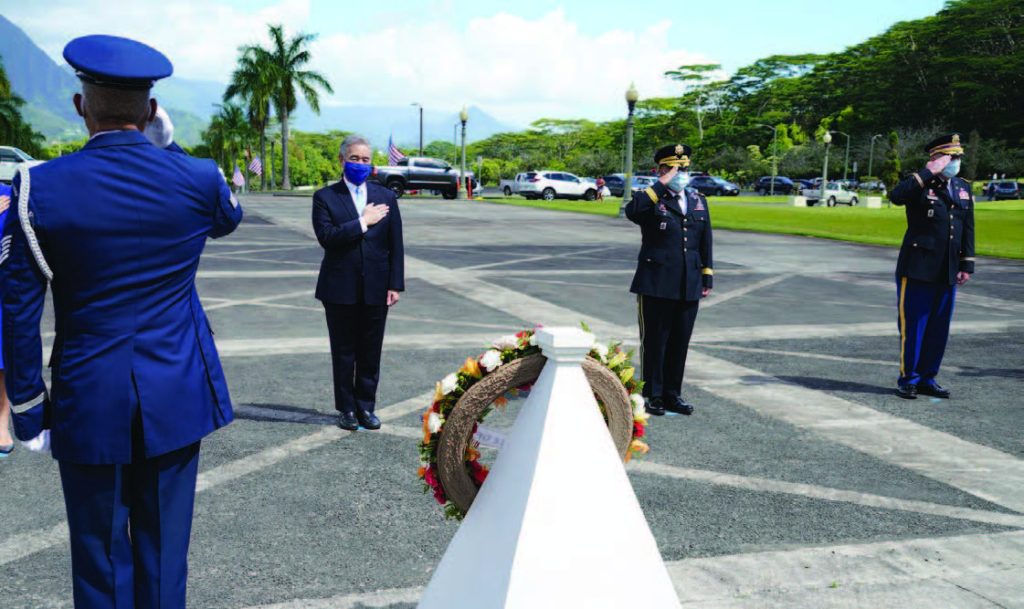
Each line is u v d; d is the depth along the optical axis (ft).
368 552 11.47
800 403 19.80
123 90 7.07
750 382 21.74
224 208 7.84
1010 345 27.17
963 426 18.20
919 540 12.25
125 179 7.03
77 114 7.38
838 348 26.20
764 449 16.38
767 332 28.63
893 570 11.23
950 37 281.74
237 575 10.70
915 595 10.52
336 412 18.15
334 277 16.33
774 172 288.10
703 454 15.99
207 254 49.26
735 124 367.45
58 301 7.10
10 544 11.48
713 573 11.03
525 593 6.45
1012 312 33.78
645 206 18.06
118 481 7.27
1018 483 14.75
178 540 7.69
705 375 22.44
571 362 7.05
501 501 6.94
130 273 7.08
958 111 269.44
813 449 16.44
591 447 6.82
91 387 7.01
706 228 18.71
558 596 6.48
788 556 11.60
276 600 10.07
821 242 66.03
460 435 7.63
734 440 16.92
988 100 265.54
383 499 13.38
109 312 7.04
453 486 7.79
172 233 7.29
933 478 14.94
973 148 245.86
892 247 62.54
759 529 12.53
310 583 10.53
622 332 27.78
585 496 6.68
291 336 25.90
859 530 12.57
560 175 152.15
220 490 13.64
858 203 160.66
